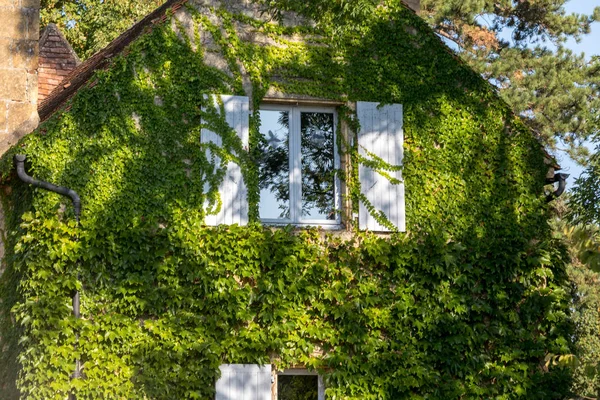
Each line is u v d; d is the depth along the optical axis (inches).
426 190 560.1
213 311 506.3
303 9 550.3
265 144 548.1
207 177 520.1
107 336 486.9
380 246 538.9
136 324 495.5
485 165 572.4
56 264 486.9
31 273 488.7
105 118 510.0
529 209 573.3
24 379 478.6
